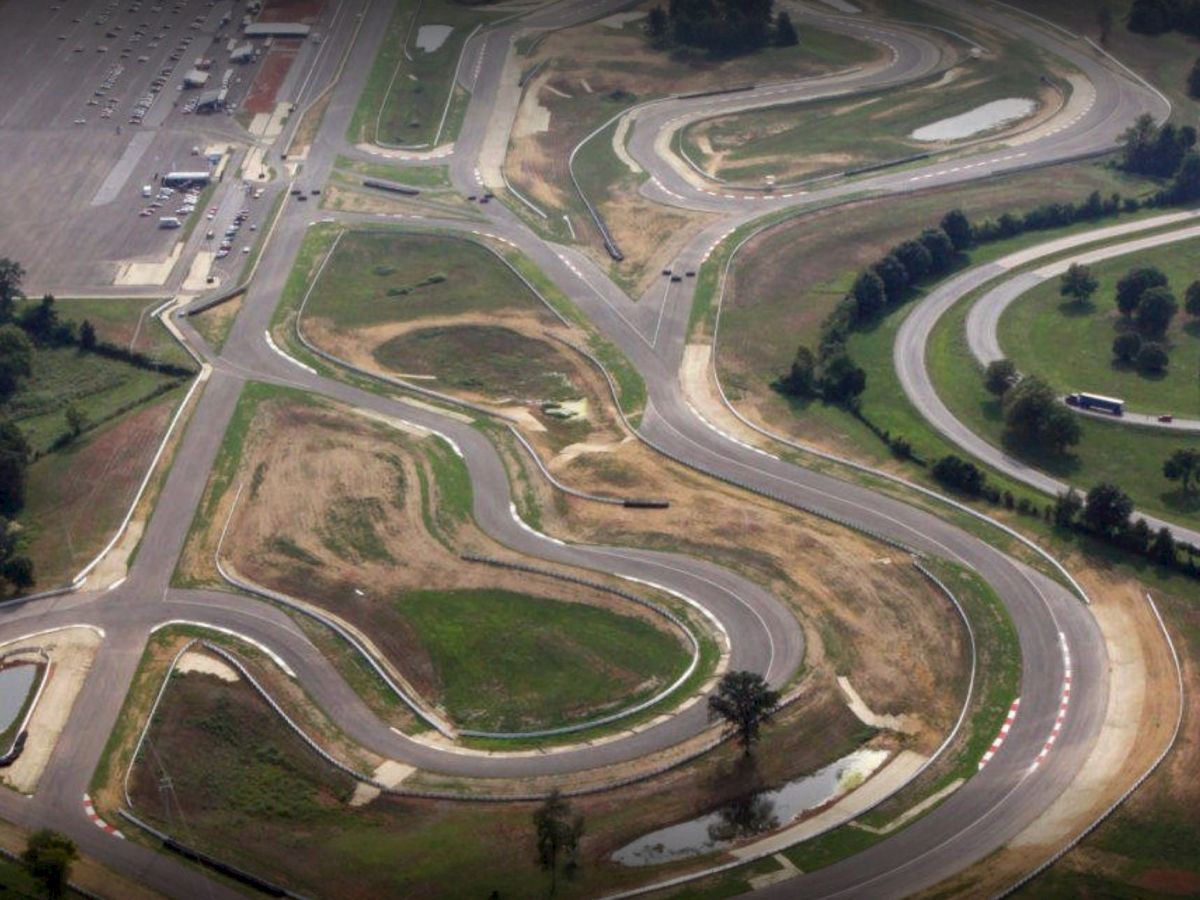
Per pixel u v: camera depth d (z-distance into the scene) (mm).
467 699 162875
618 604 175750
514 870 138250
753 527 189750
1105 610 172500
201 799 148250
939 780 148875
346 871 138750
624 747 154375
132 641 172625
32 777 152375
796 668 164500
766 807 147000
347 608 177375
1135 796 144125
